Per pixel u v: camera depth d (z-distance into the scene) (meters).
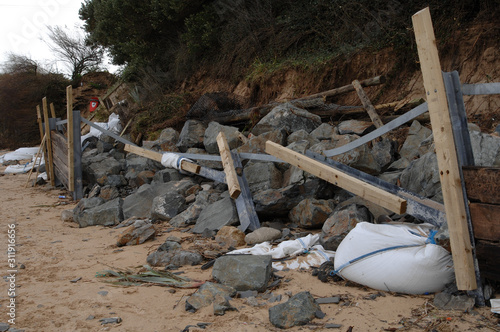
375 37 11.32
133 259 5.59
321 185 6.60
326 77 11.59
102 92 29.03
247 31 15.22
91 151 13.79
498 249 3.53
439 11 10.34
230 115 11.91
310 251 5.13
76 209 8.54
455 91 3.75
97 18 19.86
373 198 4.88
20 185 13.32
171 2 16.55
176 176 9.09
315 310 3.63
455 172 3.63
